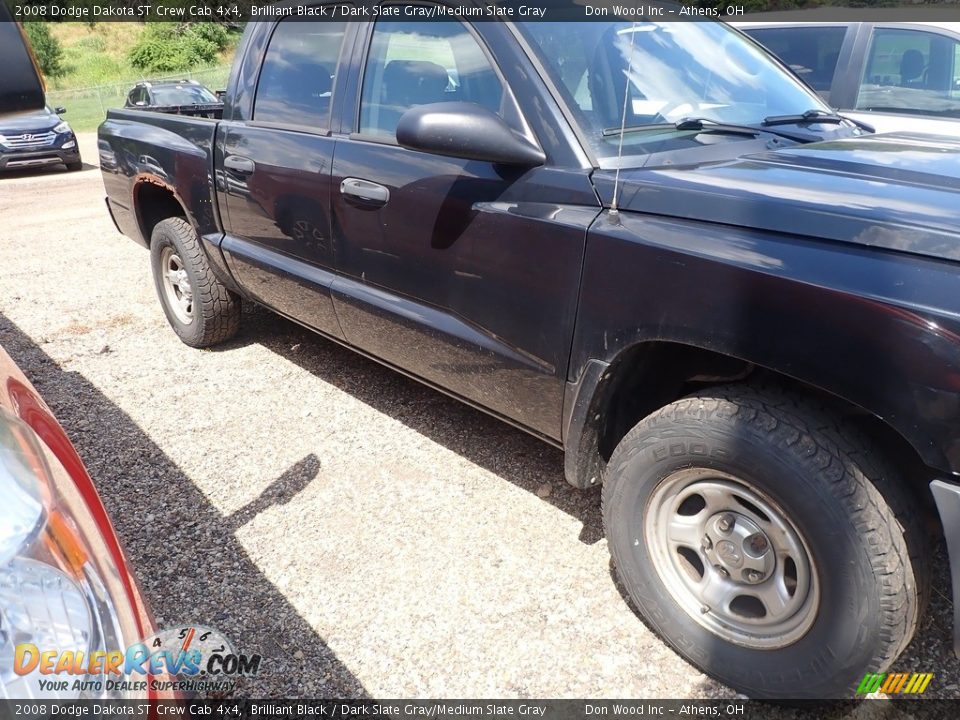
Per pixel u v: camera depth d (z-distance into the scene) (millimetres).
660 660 2078
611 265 1974
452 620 2229
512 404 2438
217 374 3980
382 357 3021
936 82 4844
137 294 5453
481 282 2373
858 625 1673
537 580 2387
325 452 3172
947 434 1492
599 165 2158
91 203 9891
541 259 2158
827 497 1650
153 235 4250
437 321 2586
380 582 2391
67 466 1421
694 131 2400
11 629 1021
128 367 4094
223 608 2295
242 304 4477
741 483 1813
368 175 2721
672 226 1906
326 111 3045
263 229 3379
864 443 1690
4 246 7234
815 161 2197
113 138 4379
